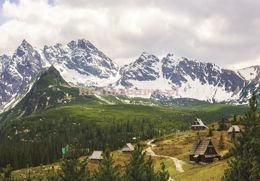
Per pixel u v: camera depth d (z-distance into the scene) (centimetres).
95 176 5734
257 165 4944
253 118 5244
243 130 5322
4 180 5691
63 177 5462
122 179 5638
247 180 4925
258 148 5053
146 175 5572
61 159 5612
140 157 5747
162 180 5656
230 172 5144
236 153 5231
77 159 5575
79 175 5472
